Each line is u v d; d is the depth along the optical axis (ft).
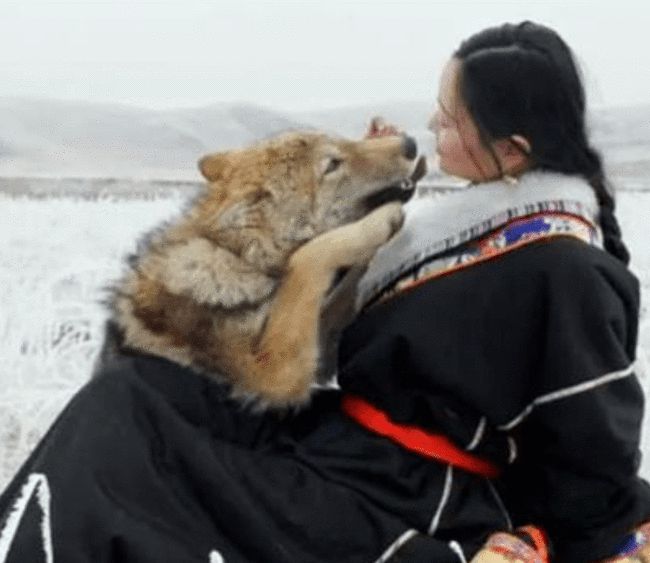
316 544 5.48
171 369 5.94
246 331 6.15
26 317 14.10
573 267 5.57
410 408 5.79
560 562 5.85
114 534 5.23
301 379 6.05
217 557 5.37
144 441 5.53
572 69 5.89
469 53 5.98
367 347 5.82
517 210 5.79
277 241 6.72
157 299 6.24
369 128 7.58
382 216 6.19
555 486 5.72
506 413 5.71
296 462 5.75
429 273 5.88
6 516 5.38
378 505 5.62
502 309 5.67
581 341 5.52
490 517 5.77
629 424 5.62
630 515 5.77
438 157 6.18
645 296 13.43
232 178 6.95
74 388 13.61
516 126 5.81
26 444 13.03
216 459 5.53
